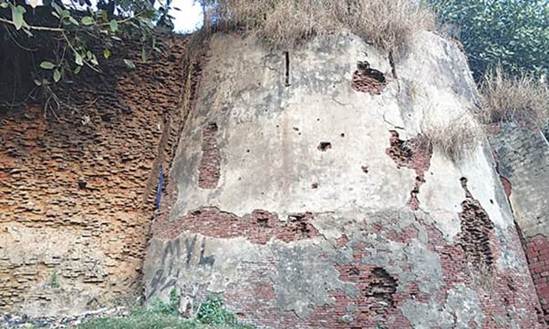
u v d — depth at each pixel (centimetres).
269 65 1066
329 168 956
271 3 1130
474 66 1922
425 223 943
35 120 1070
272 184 951
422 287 884
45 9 1101
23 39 1086
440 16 1919
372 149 980
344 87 1030
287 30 1078
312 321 838
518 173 1225
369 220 915
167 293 898
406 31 1124
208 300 860
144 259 1031
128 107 1139
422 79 1112
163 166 1110
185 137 1091
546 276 1103
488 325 904
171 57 1202
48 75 1090
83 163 1075
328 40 1072
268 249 899
